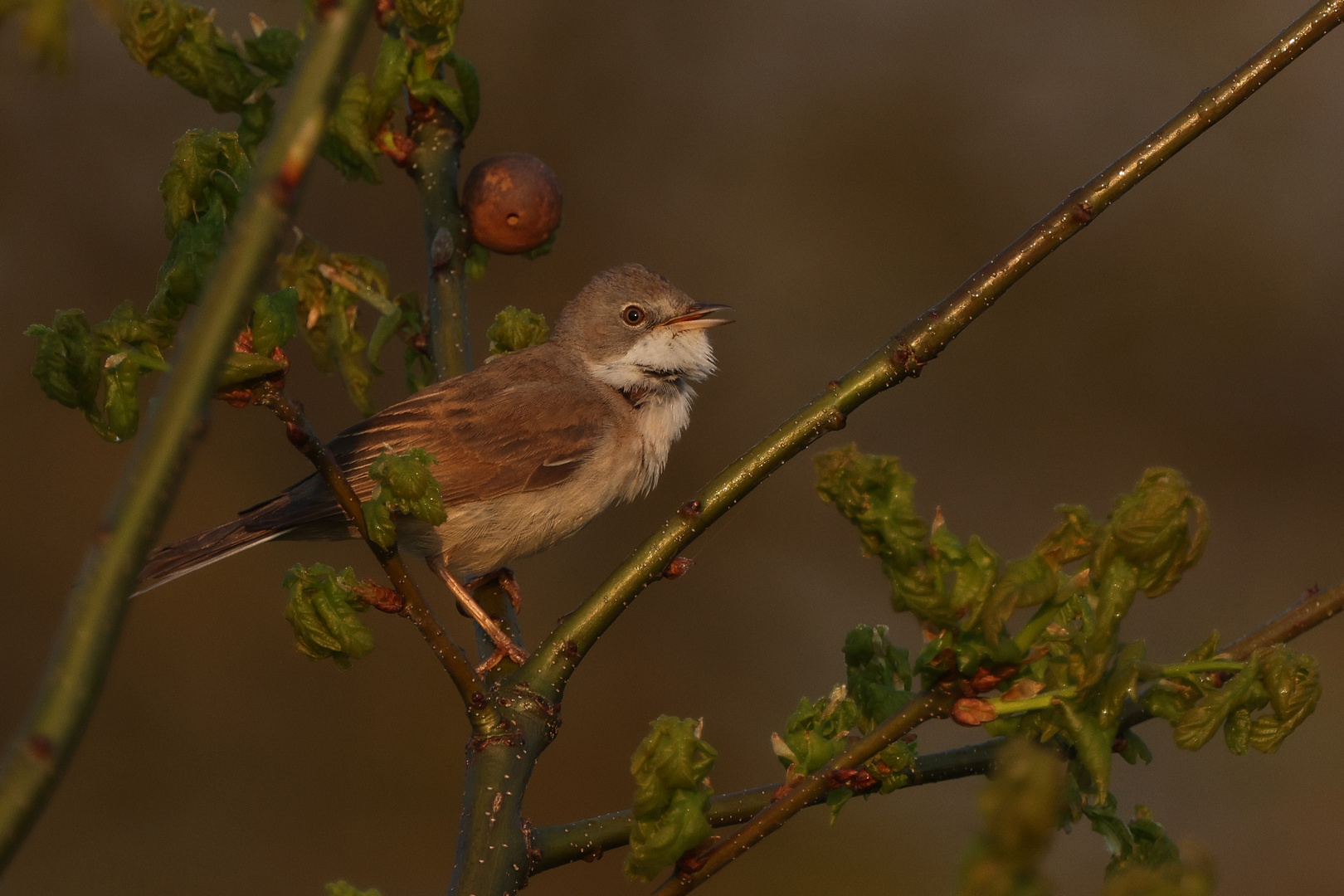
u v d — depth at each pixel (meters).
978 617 4.37
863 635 5.75
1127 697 4.51
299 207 2.77
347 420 19.94
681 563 6.02
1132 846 5.27
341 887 4.38
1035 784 2.38
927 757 5.76
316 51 2.75
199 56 7.19
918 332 5.67
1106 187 5.54
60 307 20.22
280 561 19.23
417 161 8.40
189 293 5.10
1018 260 5.61
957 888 2.42
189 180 5.09
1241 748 4.50
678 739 4.67
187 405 2.72
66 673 2.65
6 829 2.55
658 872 4.68
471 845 5.40
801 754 5.07
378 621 18.86
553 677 5.89
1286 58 5.47
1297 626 5.23
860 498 4.37
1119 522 4.25
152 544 2.73
